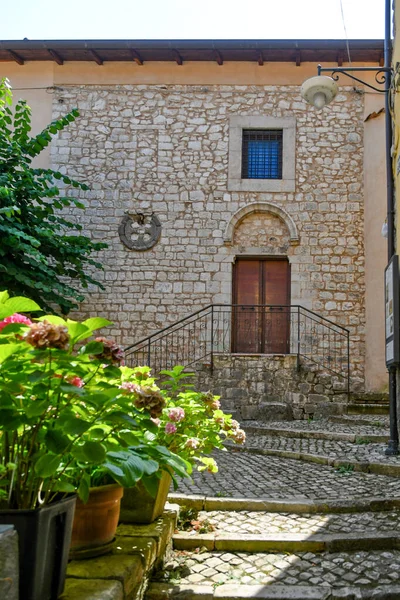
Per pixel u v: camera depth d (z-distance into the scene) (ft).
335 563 10.61
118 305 34.71
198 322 34.40
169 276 34.86
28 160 29.96
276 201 35.17
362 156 35.22
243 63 36.42
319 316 31.83
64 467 7.44
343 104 35.70
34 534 6.37
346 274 34.40
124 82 36.50
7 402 6.70
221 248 34.99
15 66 36.99
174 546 11.35
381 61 35.45
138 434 9.28
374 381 33.14
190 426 11.66
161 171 35.70
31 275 29.01
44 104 36.50
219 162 35.65
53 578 6.90
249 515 13.08
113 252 35.12
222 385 30.19
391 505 13.50
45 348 6.44
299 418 29.68
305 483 15.79
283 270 35.45
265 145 36.22
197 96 36.29
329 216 34.86
